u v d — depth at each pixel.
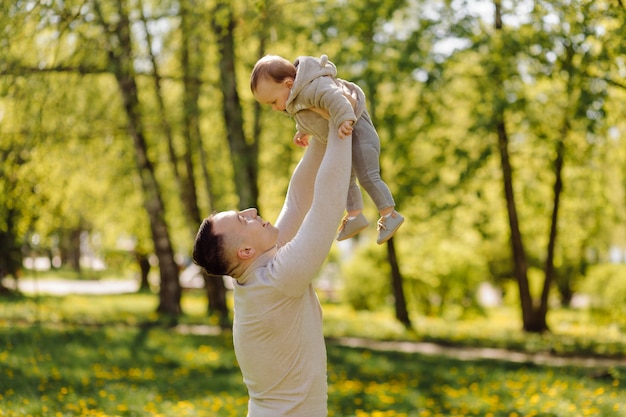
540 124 15.09
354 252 25.70
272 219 21.06
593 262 28.95
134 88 16.91
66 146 14.80
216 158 20.72
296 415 2.73
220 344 13.15
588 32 10.06
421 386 10.09
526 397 9.20
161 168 21.84
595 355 15.45
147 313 19.92
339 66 14.04
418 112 15.63
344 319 21.00
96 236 31.55
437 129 16.92
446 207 17.14
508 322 24.25
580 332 21.23
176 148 21.08
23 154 12.03
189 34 13.69
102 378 9.39
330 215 2.61
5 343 11.54
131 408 7.62
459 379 10.65
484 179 18.02
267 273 2.65
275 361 2.71
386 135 15.94
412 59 14.30
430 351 16.02
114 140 18.30
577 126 14.73
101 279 42.97
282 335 2.68
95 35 13.09
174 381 9.62
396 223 2.79
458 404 8.77
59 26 11.88
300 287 2.63
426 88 14.65
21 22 10.85
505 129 17.25
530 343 16.94
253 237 2.70
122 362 10.90
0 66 11.09
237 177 16.14
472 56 14.99
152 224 19.44
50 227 15.59
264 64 2.77
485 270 26.00
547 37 12.41
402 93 15.80
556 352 15.84
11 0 10.56
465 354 15.65
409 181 16.69
